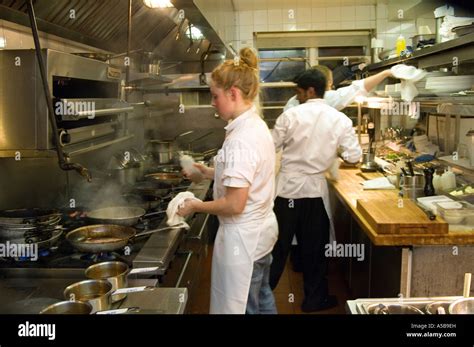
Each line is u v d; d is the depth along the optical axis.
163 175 3.41
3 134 1.86
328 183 3.62
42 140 1.85
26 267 1.81
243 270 2.06
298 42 5.78
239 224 2.05
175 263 2.17
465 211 2.29
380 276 2.63
